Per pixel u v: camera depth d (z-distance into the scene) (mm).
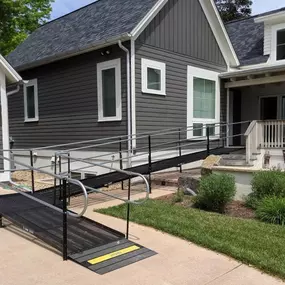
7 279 3197
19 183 9250
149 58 9305
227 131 12227
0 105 8758
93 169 9945
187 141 10641
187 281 3182
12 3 18938
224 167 7262
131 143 8891
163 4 9406
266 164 9727
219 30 11703
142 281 3172
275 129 9641
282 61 12117
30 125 12391
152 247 4066
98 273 3326
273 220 5152
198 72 11031
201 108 11258
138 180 8758
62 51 10234
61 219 4762
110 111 9336
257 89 13055
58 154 6250
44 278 3221
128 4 10516
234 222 5004
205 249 4012
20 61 12484
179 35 10289
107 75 9336
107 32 9359
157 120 9594
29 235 4508
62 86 10805
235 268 3480
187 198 6727
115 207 5953
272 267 3383
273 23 12586
